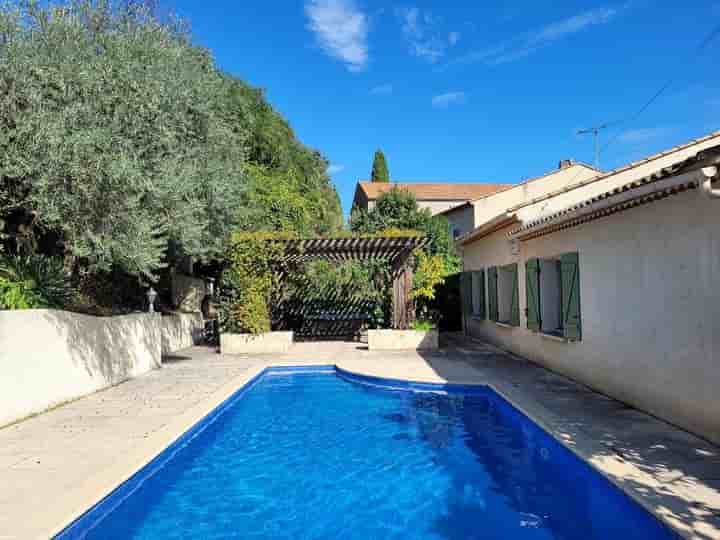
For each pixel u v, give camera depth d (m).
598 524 4.66
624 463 4.90
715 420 5.40
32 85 7.37
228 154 12.57
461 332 18.97
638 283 6.89
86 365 9.05
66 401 8.38
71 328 8.66
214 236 13.01
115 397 8.82
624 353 7.32
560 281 10.88
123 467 5.25
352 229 32.84
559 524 4.68
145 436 6.40
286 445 7.25
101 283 13.99
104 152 7.50
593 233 8.23
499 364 11.40
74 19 8.54
